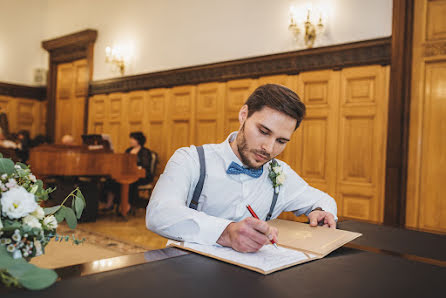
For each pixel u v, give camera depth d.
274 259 0.93
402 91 4.15
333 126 4.71
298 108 1.21
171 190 1.30
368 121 4.45
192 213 1.12
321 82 4.82
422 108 4.08
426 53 4.05
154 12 6.94
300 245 1.07
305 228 1.30
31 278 0.65
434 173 4.01
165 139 6.66
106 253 3.70
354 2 4.55
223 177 1.45
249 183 1.48
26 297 0.65
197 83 6.16
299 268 0.89
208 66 5.97
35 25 9.59
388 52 4.27
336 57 4.67
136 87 7.11
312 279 0.81
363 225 1.47
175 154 1.47
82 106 8.38
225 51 5.87
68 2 8.82
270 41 5.34
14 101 9.27
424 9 4.06
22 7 9.48
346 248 1.10
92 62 8.05
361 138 4.50
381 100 4.35
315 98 4.87
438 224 3.98
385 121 4.32
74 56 8.51
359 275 0.85
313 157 4.87
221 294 0.70
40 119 9.68
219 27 5.95
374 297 0.72
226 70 5.77
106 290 0.70
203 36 6.17
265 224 1.00
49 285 0.66
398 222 4.16
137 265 0.86
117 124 7.50
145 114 6.99
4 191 0.84
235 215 1.48
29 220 0.84
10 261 0.74
